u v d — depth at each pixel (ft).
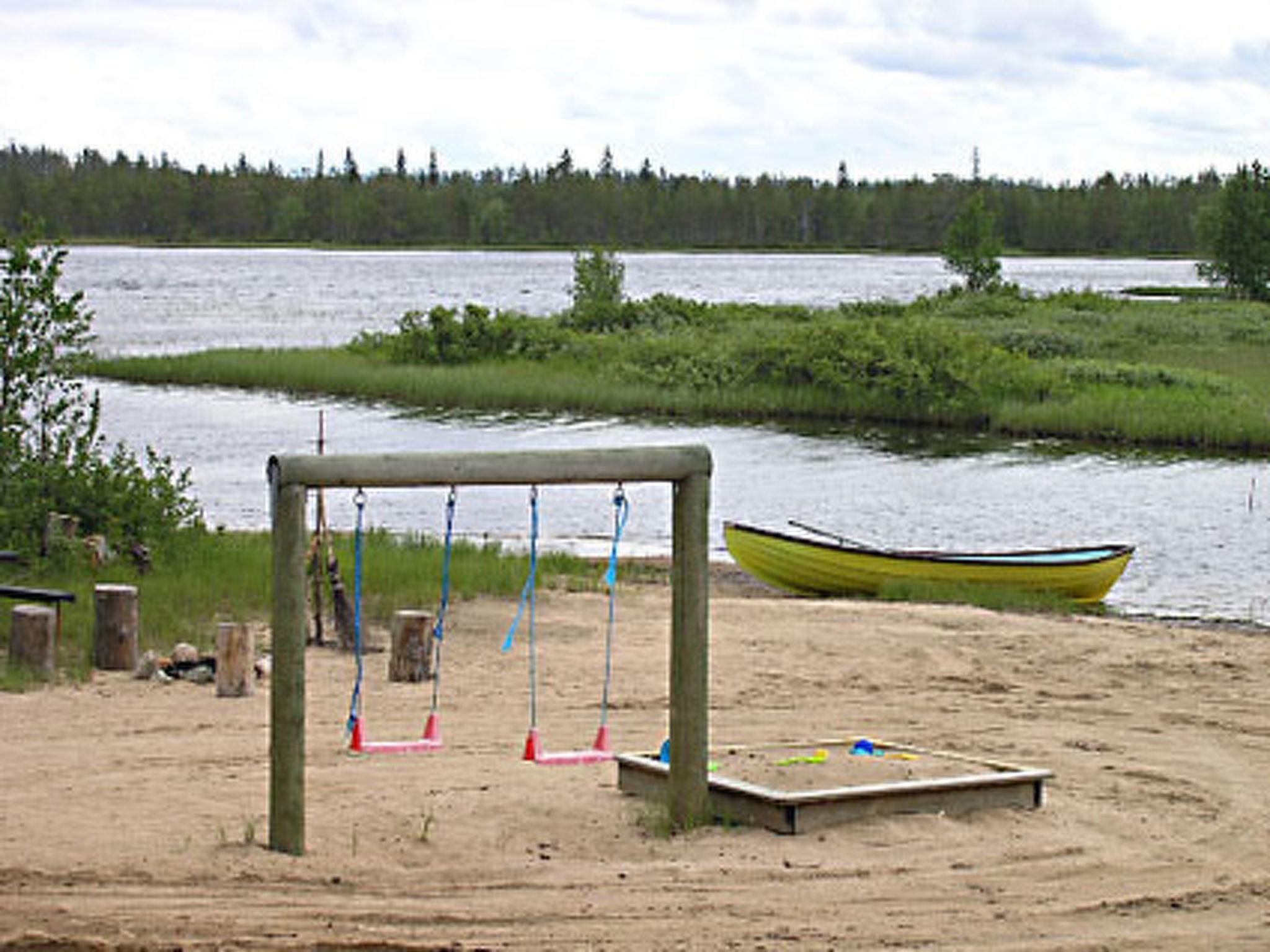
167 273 448.65
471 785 29.32
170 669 40.09
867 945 21.17
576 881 23.56
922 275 488.44
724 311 187.52
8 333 54.80
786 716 37.83
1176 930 22.25
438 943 20.56
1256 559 73.36
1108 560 62.39
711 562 72.28
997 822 27.43
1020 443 116.88
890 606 56.95
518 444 109.70
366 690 39.32
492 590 53.88
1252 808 29.60
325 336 216.13
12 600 45.57
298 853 24.35
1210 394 130.82
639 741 34.35
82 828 25.62
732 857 24.93
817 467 103.35
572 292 183.93
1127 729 37.35
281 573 23.99
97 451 57.06
